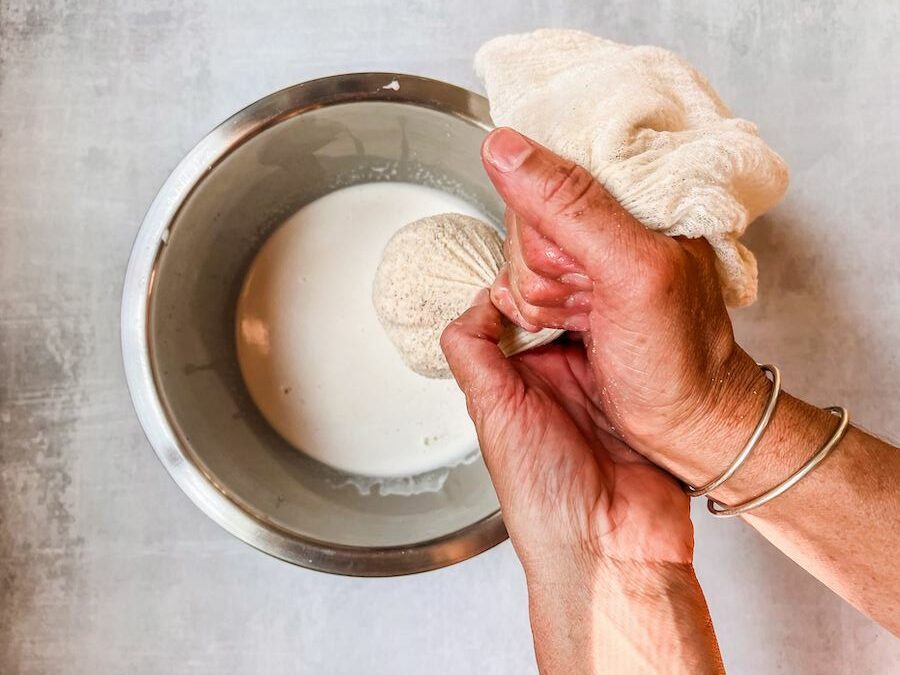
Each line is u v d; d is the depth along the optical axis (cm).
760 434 28
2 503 43
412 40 46
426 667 43
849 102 46
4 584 43
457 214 43
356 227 46
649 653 28
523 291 29
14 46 44
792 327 45
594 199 25
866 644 44
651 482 31
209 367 43
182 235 39
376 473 44
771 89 46
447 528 39
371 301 46
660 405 28
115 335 44
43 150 44
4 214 44
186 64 45
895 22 47
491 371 32
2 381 43
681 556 30
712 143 27
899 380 45
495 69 31
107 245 44
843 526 30
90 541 43
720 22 46
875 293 46
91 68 45
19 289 44
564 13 46
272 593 43
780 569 45
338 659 43
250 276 46
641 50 30
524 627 44
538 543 30
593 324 28
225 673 43
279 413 45
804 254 46
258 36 45
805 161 46
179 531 43
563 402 35
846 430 30
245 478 41
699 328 27
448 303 40
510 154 25
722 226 26
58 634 43
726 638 44
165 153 45
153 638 43
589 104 28
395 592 44
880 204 46
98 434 43
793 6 46
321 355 45
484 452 33
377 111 40
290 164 43
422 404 45
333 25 45
